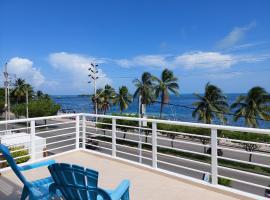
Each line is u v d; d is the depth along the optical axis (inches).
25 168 125.1
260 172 721.0
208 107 1409.9
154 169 185.9
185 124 162.6
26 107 1862.7
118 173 186.2
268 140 779.4
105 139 679.1
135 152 836.6
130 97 2064.5
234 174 686.5
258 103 1317.7
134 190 155.6
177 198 143.9
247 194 139.2
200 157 841.5
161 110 1670.8
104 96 2023.9
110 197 90.9
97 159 221.8
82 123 252.4
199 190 154.2
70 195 96.7
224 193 147.1
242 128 134.6
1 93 2516.0
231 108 1393.9
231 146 910.4
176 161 784.9
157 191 153.8
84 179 91.1
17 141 313.9
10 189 157.9
